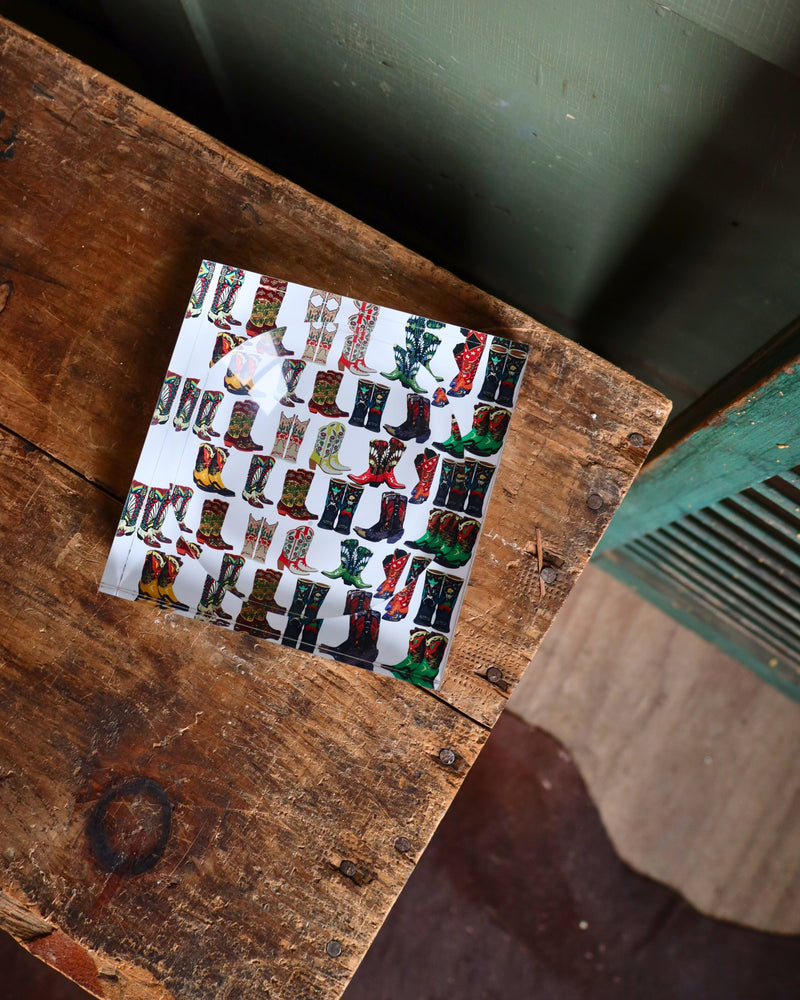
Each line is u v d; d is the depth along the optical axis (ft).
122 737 3.31
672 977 6.37
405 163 4.50
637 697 6.57
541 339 3.43
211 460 3.30
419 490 3.28
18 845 3.25
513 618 3.34
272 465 3.31
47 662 3.34
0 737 3.31
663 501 4.71
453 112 3.92
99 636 3.35
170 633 3.35
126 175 3.54
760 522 4.33
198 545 3.28
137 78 5.13
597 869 6.44
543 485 3.39
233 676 3.33
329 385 3.32
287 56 4.22
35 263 3.54
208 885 3.24
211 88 4.84
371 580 3.26
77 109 3.56
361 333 3.31
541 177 3.99
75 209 3.55
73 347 3.51
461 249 4.95
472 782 6.49
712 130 3.15
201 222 3.51
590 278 4.48
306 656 3.34
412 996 6.29
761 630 5.59
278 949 3.22
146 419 3.47
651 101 3.18
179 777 3.29
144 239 3.52
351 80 4.13
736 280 3.78
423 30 3.52
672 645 6.57
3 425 3.47
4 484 3.44
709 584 5.44
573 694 6.59
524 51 3.32
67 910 3.22
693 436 3.92
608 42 3.06
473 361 3.30
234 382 3.31
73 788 3.28
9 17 4.86
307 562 3.28
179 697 3.33
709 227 3.62
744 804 6.48
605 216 3.96
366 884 3.25
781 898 6.42
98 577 3.39
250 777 3.29
